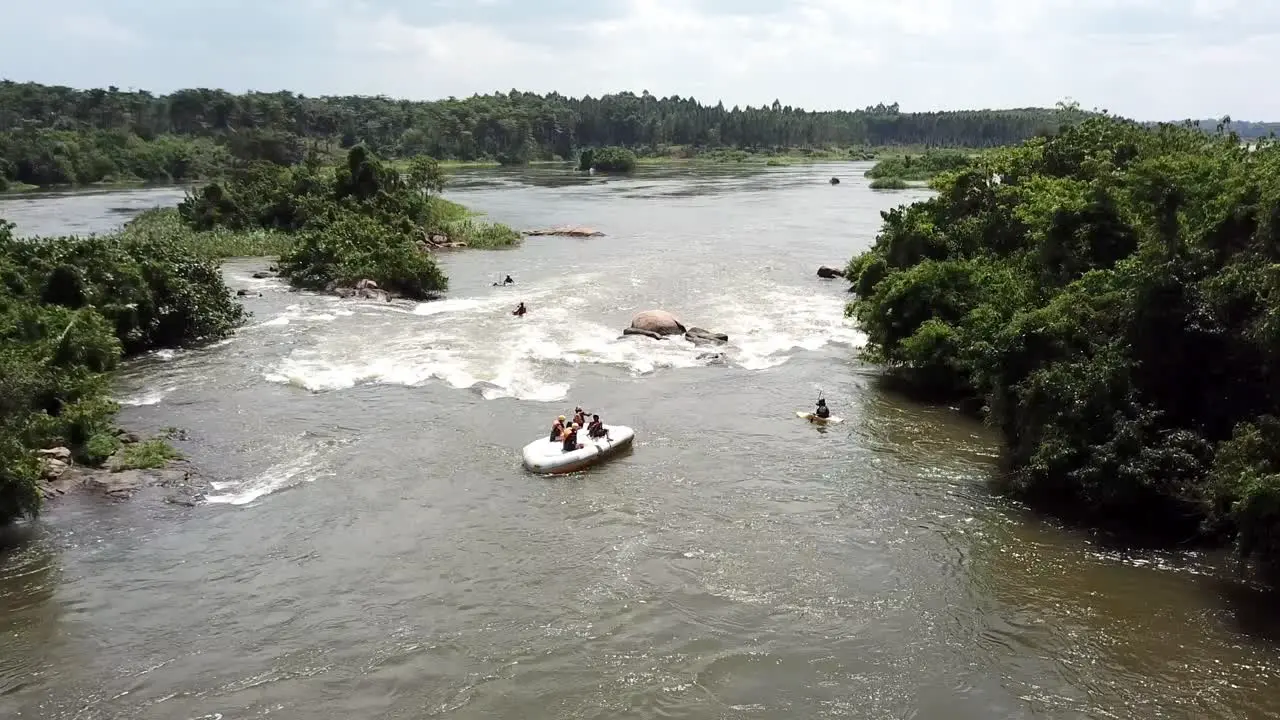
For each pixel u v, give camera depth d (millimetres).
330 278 51594
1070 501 23656
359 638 17797
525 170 186375
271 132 158750
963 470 25984
